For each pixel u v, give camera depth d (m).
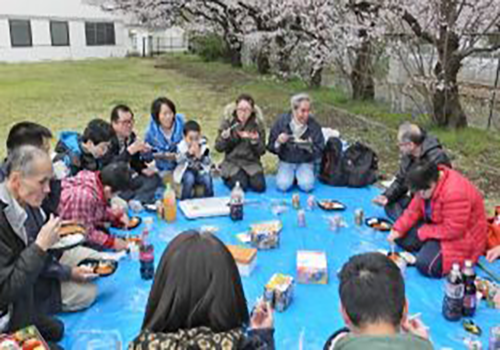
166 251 1.64
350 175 5.61
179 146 5.14
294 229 4.42
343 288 1.81
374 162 5.73
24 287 2.57
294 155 5.41
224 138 5.42
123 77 17.94
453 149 7.66
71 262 3.45
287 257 3.90
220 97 13.29
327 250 4.03
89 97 13.05
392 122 9.61
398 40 8.88
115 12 23.31
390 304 1.73
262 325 2.01
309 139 5.38
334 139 5.71
